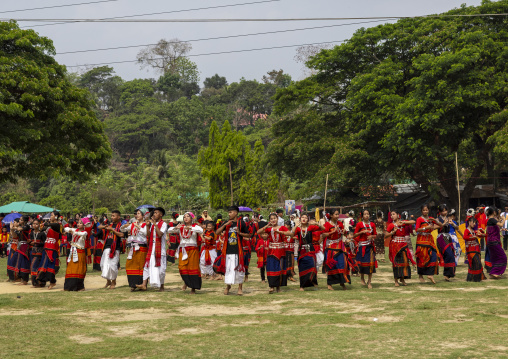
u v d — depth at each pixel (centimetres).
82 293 1162
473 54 3075
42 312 910
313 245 1185
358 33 3744
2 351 622
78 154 2119
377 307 916
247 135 9931
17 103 2028
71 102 2189
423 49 3462
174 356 596
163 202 5122
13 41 2136
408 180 4925
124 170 8181
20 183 6331
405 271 1212
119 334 718
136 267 1194
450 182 3709
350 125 3872
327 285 1227
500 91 3192
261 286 1284
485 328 718
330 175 3528
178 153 9350
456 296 1027
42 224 1358
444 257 1304
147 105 10331
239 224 1128
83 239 1226
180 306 966
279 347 632
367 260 1209
